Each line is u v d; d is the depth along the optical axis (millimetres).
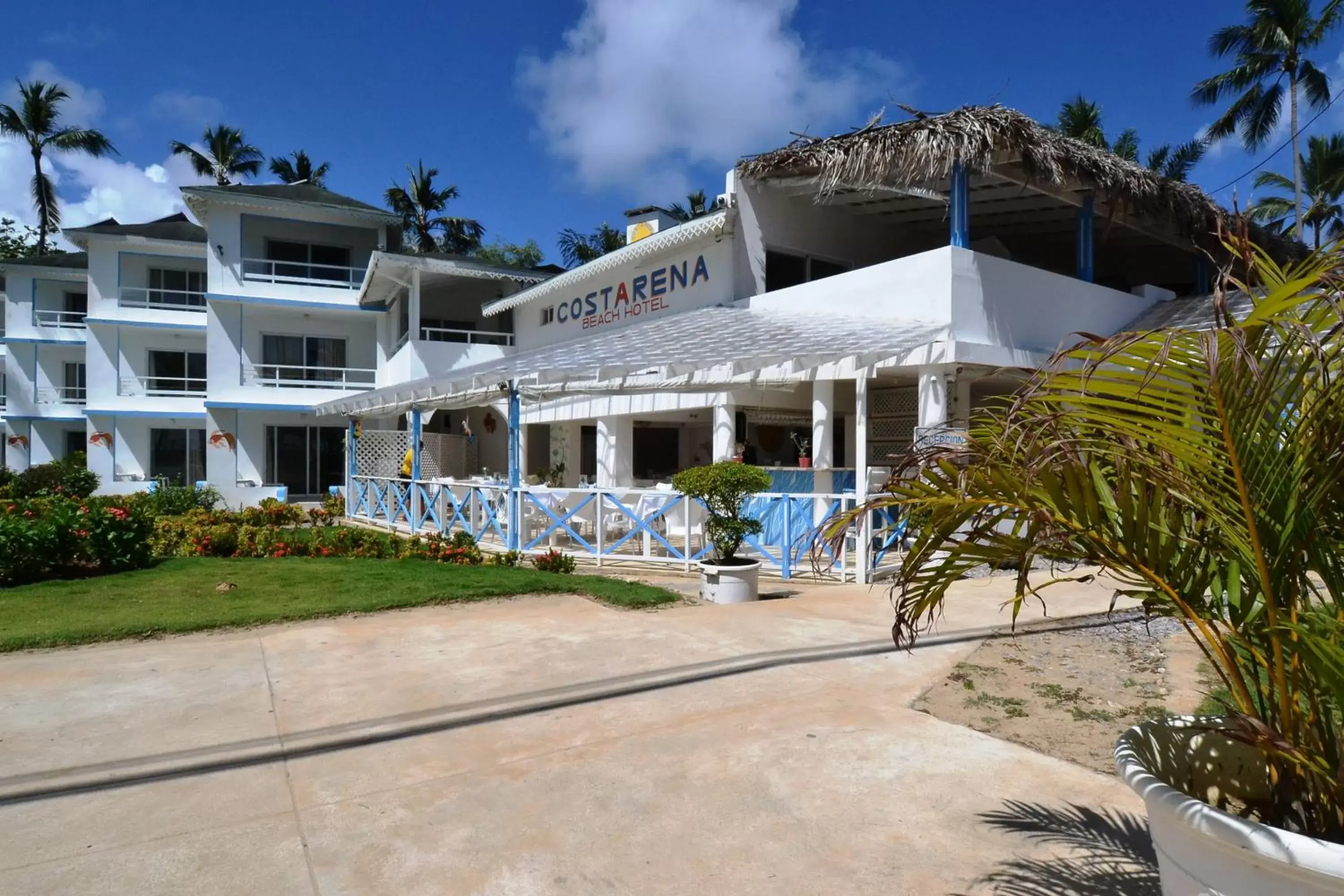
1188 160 36625
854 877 3250
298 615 7934
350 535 12742
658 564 11711
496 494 13461
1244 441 2250
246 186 27625
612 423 18578
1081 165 12234
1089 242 14367
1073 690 5688
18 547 9562
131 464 28438
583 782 4188
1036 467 2400
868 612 8320
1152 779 2361
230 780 4262
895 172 12891
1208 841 2166
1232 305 7645
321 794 4082
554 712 5277
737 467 9141
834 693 5629
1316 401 2203
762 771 4293
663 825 3719
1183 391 2291
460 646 6910
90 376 28047
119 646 7008
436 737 4859
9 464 31891
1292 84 29812
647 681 5879
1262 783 2783
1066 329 13656
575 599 9000
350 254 28719
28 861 3436
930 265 12039
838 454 17031
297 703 5445
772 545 11344
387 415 20547
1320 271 2023
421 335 26812
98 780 4230
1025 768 4309
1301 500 2316
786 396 15766
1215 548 2514
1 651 6754
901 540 10969
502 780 4230
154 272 29328
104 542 10297
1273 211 36156
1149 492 2629
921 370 12094
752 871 3309
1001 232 17906
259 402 27000
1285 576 2406
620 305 19906
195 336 29500
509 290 27375
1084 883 3154
